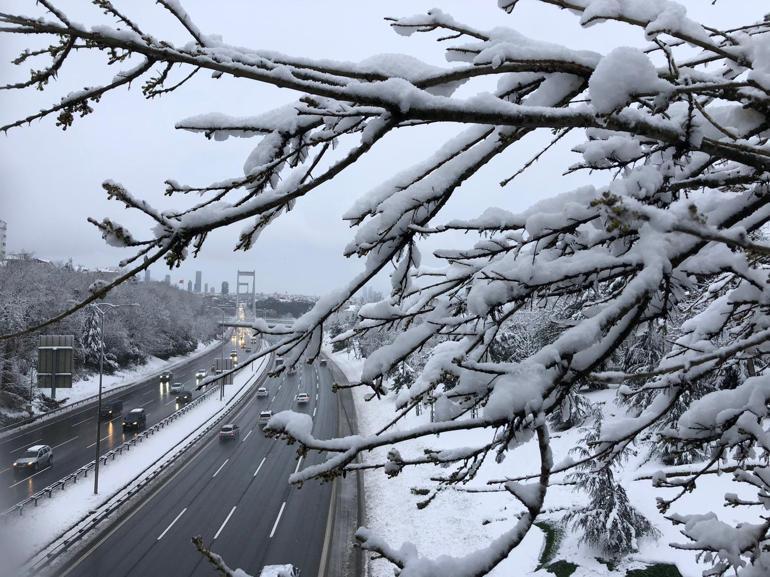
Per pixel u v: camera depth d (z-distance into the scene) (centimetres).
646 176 215
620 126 185
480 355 280
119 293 5603
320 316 254
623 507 1311
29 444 2767
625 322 201
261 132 214
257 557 1525
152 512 1870
